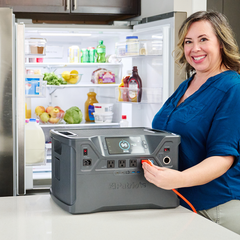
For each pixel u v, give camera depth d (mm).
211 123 1159
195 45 1224
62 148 970
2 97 1888
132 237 781
